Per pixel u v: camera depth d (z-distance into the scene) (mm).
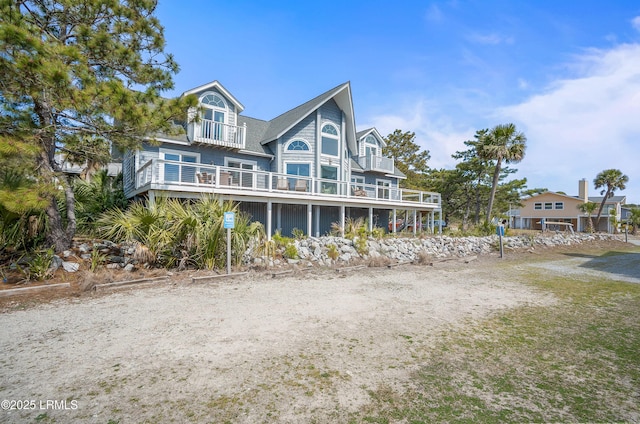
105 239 9531
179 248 9109
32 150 6695
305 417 2639
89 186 13297
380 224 24484
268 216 15266
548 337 4637
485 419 2648
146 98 8531
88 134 9062
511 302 6652
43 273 7258
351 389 3107
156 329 4668
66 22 8852
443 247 15727
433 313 5758
